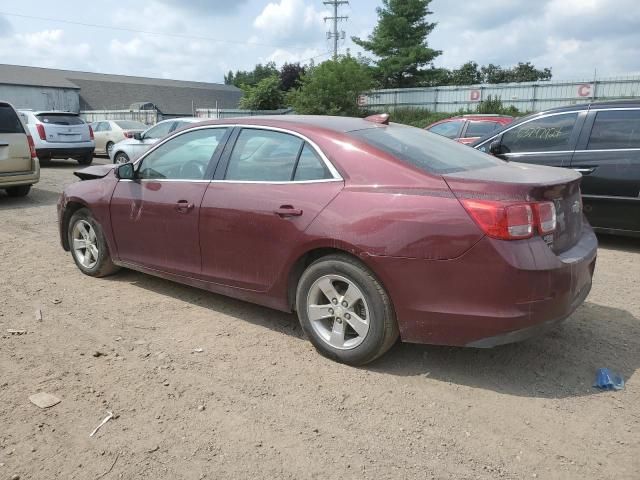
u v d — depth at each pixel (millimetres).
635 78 30609
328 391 3299
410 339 3344
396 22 43438
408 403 3176
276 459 2676
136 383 3359
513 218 3029
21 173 9852
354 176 3514
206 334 4094
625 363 3680
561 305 3178
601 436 2871
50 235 7258
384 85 44906
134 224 4770
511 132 7383
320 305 3668
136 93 65188
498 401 3203
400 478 2553
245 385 3359
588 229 4035
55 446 2746
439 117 34188
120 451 2715
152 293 4969
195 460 2660
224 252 4117
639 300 4887
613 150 6496
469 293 3107
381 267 3281
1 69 53969
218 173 4219
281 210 3713
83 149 16266
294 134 3881
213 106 69500
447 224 3119
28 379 3385
